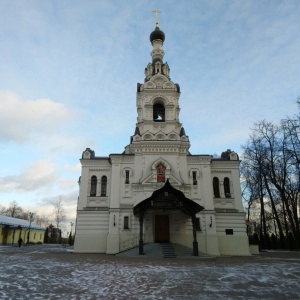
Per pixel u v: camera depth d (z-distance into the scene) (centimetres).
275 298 889
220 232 3300
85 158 3556
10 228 5941
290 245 3934
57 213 9200
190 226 3192
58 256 2591
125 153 3791
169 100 3806
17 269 1535
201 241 3166
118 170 3431
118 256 2636
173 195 2730
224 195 3478
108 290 986
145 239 3098
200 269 1619
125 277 1281
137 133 3553
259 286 1088
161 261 2148
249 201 4834
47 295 898
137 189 3300
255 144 4122
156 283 1132
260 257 2745
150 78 3900
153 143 3462
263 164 3997
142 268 1641
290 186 3922
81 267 1662
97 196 3416
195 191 3372
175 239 3125
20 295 892
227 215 3366
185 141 3516
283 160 3788
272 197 4497
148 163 3419
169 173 3344
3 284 1073
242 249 3212
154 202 2744
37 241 7612
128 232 3184
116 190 3347
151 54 4341
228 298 881
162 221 3228
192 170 3466
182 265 1845
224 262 2120
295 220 4038
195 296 906
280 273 1461
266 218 5469
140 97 3909
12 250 3722
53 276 1291
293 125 3356
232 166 3584
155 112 3912
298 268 1695
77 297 874
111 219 3225
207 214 3266
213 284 1123
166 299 862
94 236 3247
